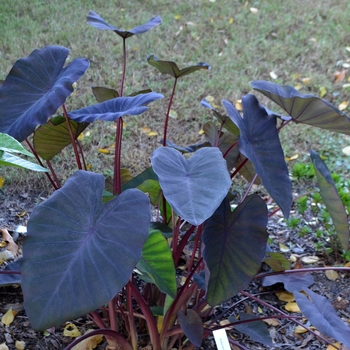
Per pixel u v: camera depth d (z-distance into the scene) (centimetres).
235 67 430
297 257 252
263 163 176
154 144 343
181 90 399
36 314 120
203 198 138
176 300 168
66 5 502
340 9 528
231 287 159
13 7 488
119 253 129
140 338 194
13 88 184
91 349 188
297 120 186
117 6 515
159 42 454
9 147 132
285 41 470
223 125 222
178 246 186
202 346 194
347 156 342
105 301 124
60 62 188
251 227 161
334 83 419
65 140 196
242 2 536
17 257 239
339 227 194
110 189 233
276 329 209
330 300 226
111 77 401
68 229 134
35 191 295
